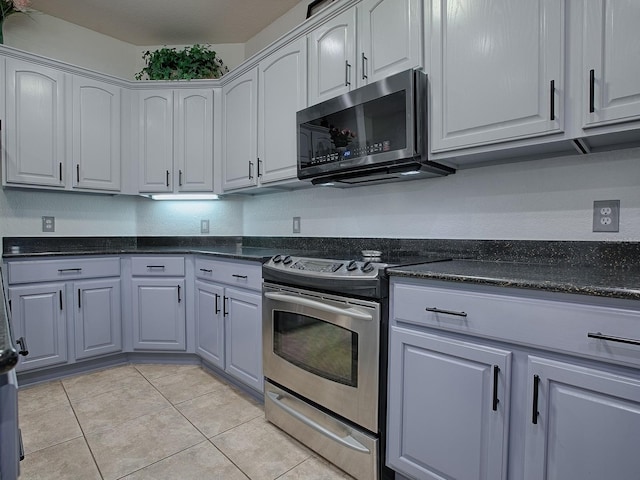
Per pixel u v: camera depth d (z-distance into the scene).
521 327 1.06
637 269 1.30
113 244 3.06
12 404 0.51
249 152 2.56
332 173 1.88
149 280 2.67
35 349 2.32
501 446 1.10
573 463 0.97
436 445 1.25
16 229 2.63
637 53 1.06
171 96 2.87
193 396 2.20
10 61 2.38
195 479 1.47
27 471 1.51
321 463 1.58
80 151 2.65
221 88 2.85
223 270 2.33
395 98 1.56
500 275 1.15
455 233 1.81
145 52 3.19
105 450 1.65
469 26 1.40
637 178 1.33
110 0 2.63
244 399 2.17
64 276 2.44
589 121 1.14
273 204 2.92
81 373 2.54
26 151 2.44
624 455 0.89
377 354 1.40
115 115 2.80
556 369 0.99
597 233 1.41
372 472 1.42
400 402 1.35
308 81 2.08
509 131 1.31
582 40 1.15
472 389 1.15
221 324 2.34
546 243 1.52
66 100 2.59
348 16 1.85
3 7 2.42
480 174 1.72
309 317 1.67
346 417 1.51
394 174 1.79
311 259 1.79
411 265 1.46
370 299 1.43
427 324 1.27
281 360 1.82
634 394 0.88
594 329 0.93
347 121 1.77
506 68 1.31
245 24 2.97
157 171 2.88
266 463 1.58
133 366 2.69
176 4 2.70
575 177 1.46
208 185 2.88
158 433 1.80
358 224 2.27
